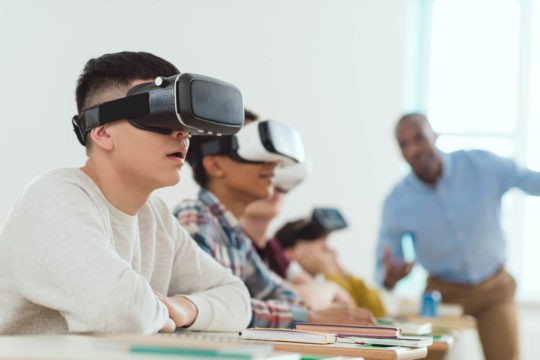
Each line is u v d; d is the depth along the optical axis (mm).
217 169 2508
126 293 1443
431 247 4496
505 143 6660
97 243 1489
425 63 6777
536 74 6656
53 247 1479
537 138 6637
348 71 6051
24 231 1527
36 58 3229
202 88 1581
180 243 1938
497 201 4516
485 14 6707
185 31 4176
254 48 4941
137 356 1001
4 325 1561
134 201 1678
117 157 1631
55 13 3316
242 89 4848
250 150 2453
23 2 3174
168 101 1560
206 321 1808
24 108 3172
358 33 6125
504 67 6680
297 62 5465
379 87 6316
